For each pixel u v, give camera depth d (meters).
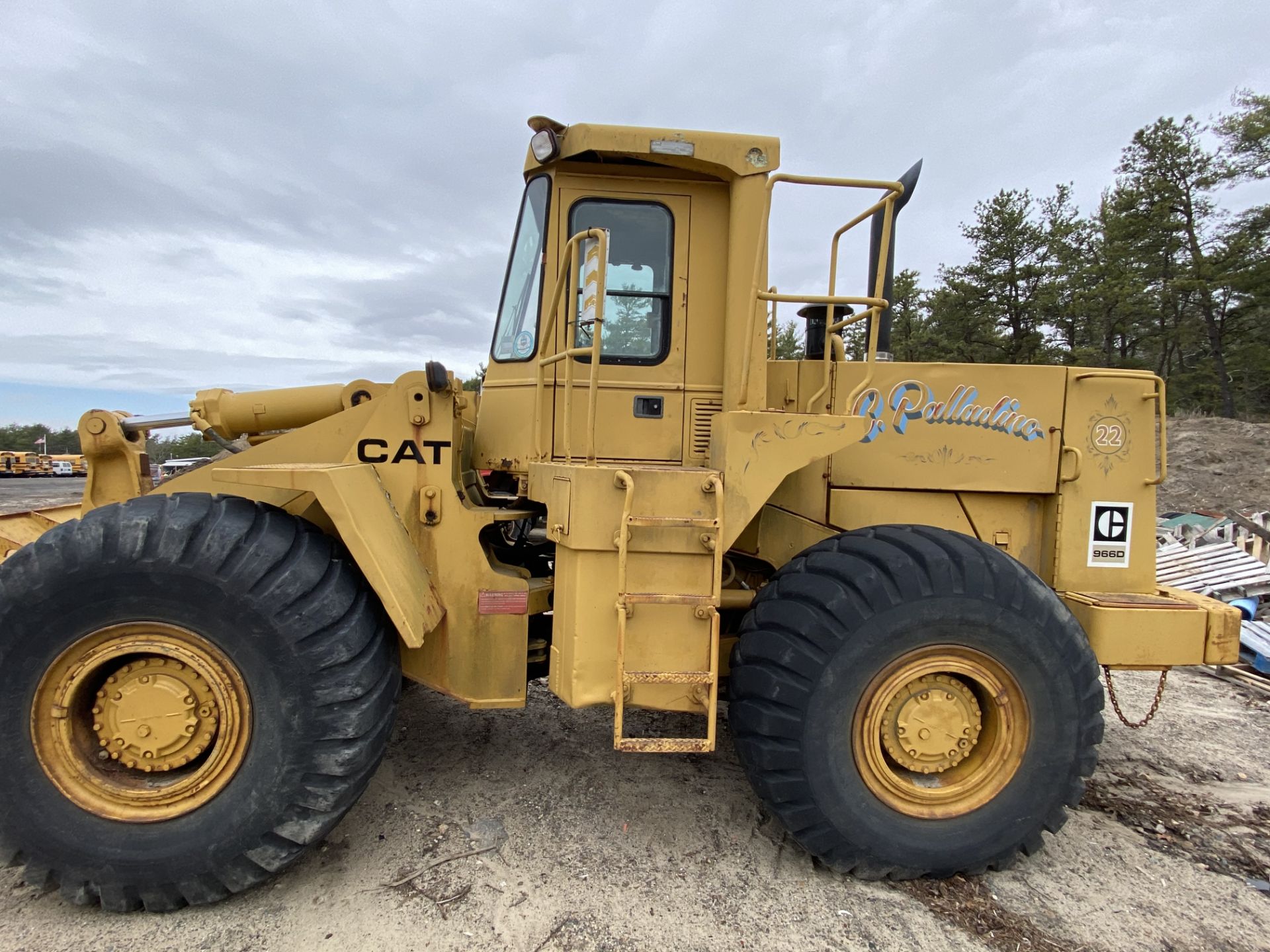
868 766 2.48
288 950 2.11
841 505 3.14
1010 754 2.53
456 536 2.75
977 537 3.20
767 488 2.56
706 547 2.46
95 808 2.22
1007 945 2.24
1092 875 2.63
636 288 2.97
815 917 2.33
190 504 2.32
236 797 2.25
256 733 2.25
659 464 2.96
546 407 2.94
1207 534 8.52
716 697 2.44
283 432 3.55
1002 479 3.13
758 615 2.55
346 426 2.80
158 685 2.26
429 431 2.74
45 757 2.21
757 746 2.46
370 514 2.48
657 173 2.94
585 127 2.78
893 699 2.51
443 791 3.03
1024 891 2.52
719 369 2.98
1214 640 2.87
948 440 3.13
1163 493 15.73
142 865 2.20
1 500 21.12
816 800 2.41
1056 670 2.48
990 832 2.50
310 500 2.83
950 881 2.55
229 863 2.24
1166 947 2.26
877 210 2.92
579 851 2.64
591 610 2.45
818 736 2.40
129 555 2.17
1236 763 3.65
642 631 2.46
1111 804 3.19
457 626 2.75
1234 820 3.06
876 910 2.38
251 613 2.22
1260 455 16.31
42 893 2.34
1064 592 3.09
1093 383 3.12
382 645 2.42
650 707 2.49
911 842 2.46
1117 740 3.93
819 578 2.48
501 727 3.71
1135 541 3.15
